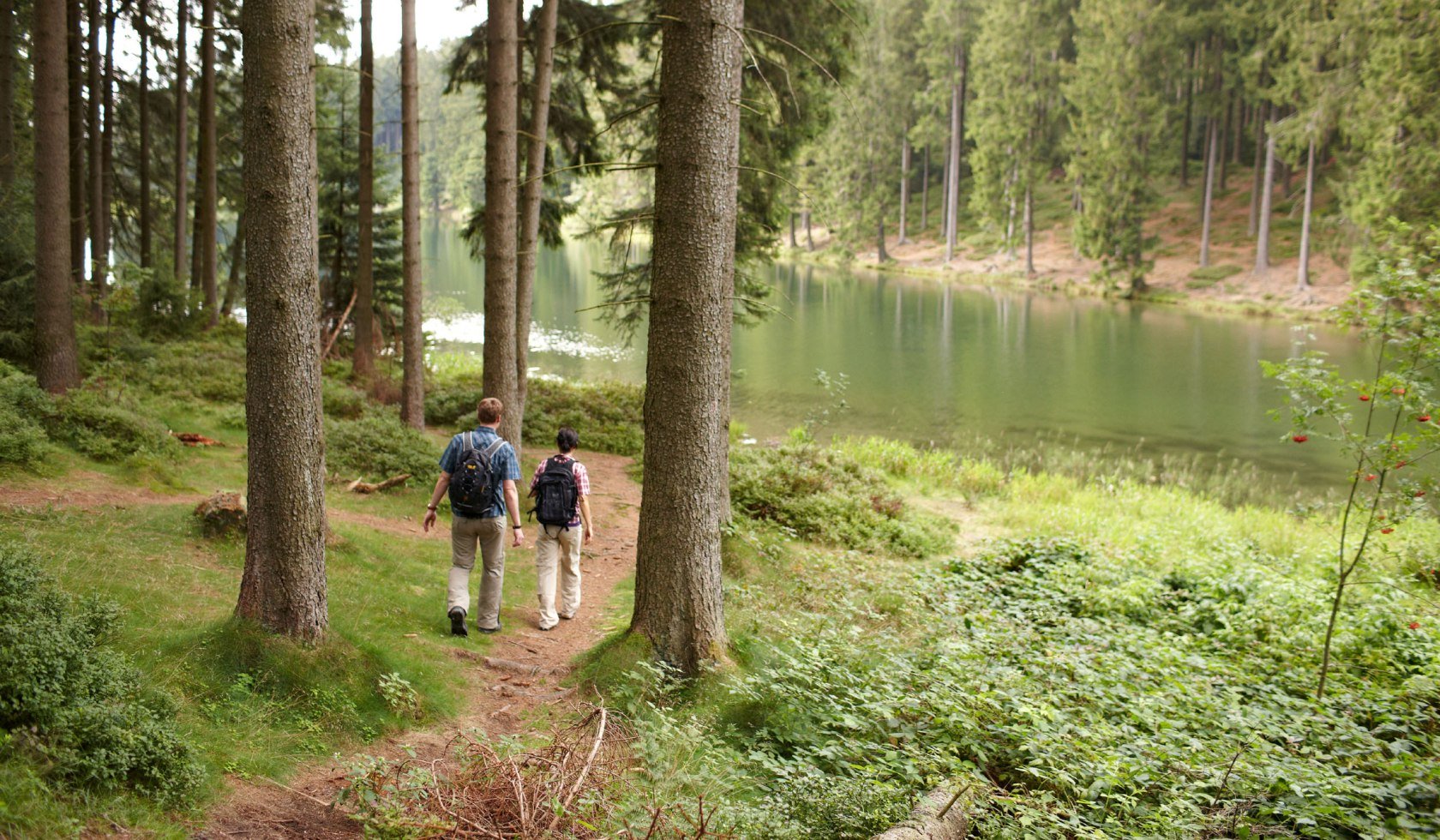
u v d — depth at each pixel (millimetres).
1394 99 39531
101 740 3770
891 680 6133
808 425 20766
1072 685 6875
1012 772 5375
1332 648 8281
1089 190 58125
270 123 5094
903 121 82250
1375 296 7219
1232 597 9906
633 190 58188
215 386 14914
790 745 5426
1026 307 53188
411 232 14695
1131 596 10086
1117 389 30547
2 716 3607
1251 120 70688
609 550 10812
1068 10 75375
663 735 4582
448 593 7035
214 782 4094
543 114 14633
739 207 16656
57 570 5848
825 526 12602
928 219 89125
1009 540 12891
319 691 5090
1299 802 5000
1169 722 6113
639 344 37312
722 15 5961
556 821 3703
